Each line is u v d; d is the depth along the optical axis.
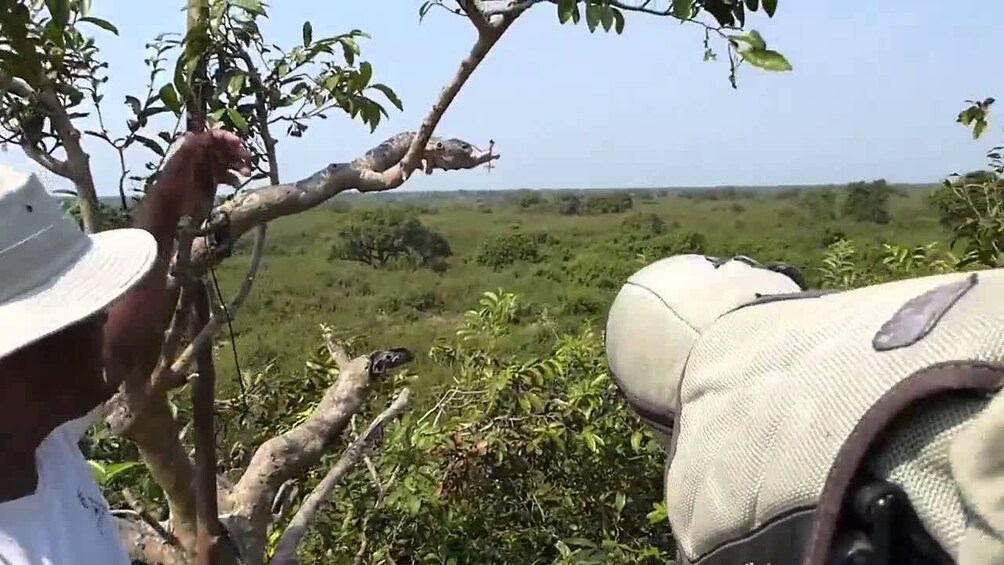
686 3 1.51
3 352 1.15
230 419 3.62
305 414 3.56
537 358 3.87
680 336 1.22
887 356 0.82
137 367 1.75
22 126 1.79
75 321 1.21
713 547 0.96
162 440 1.99
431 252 39.41
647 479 3.80
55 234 1.28
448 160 1.82
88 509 1.44
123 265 1.33
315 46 1.73
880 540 0.75
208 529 1.88
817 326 0.95
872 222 43.69
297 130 1.78
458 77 1.65
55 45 1.74
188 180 1.65
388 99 1.80
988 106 3.67
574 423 3.76
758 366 0.98
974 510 0.69
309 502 2.29
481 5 1.63
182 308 1.74
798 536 0.83
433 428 3.55
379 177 1.73
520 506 3.77
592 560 3.18
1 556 1.20
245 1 1.62
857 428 0.78
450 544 3.51
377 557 3.38
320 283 31.53
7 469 1.24
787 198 78.25
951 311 0.82
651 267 1.42
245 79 1.69
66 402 1.27
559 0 1.56
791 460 0.85
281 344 10.84
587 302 19.84
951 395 0.75
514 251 38.34
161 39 1.82
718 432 0.98
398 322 24.03
